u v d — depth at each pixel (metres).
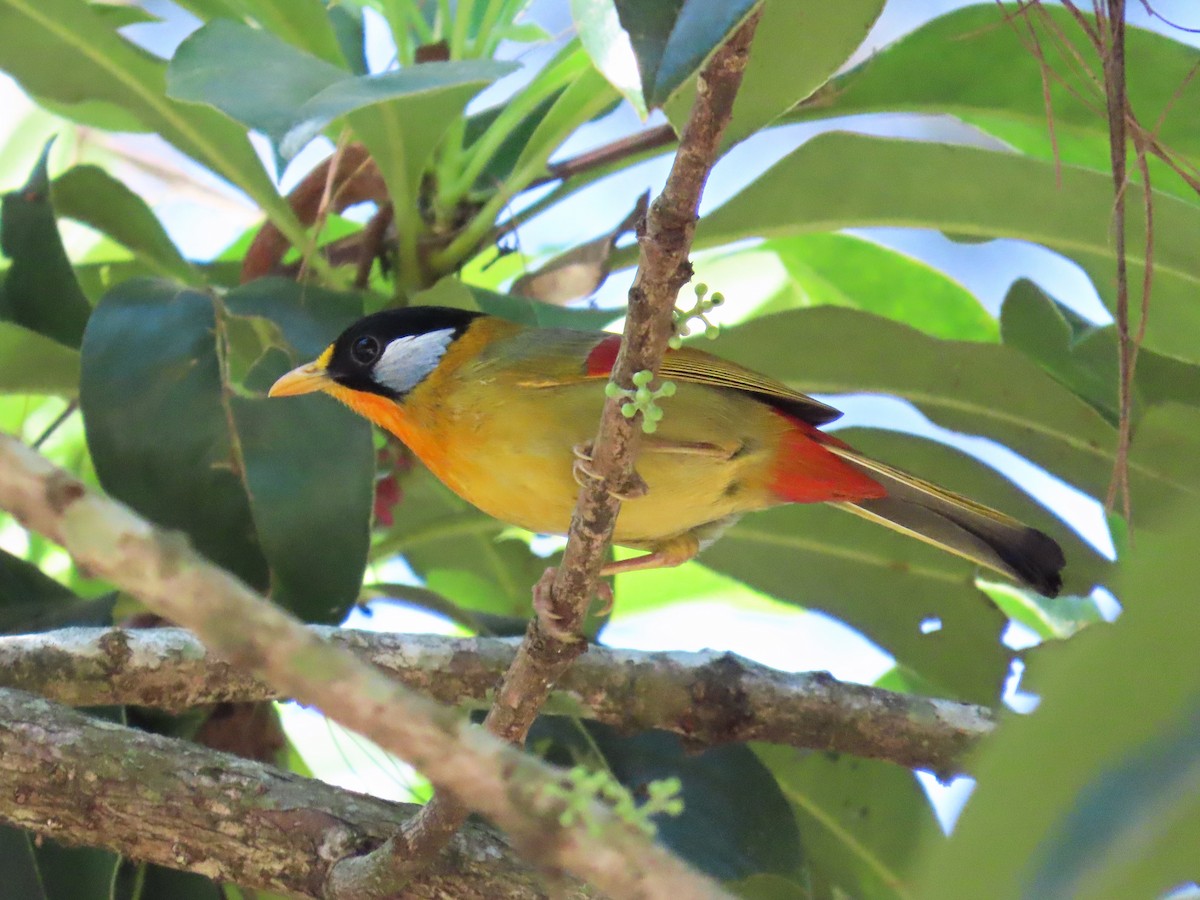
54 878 6.96
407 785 8.37
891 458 9.11
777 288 11.39
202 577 3.53
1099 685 2.39
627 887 3.70
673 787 3.78
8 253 8.17
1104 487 8.69
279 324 7.62
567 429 7.16
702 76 4.10
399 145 7.77
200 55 6.60
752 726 7.32
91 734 6.32
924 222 8.14
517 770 3.75
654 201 4.44
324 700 3.65
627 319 4.77
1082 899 2.34
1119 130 5.65
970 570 8.91
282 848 6.09
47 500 3.43
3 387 8.67
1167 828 2.34
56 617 7.52
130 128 9.31
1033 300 8.85
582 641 5.39
